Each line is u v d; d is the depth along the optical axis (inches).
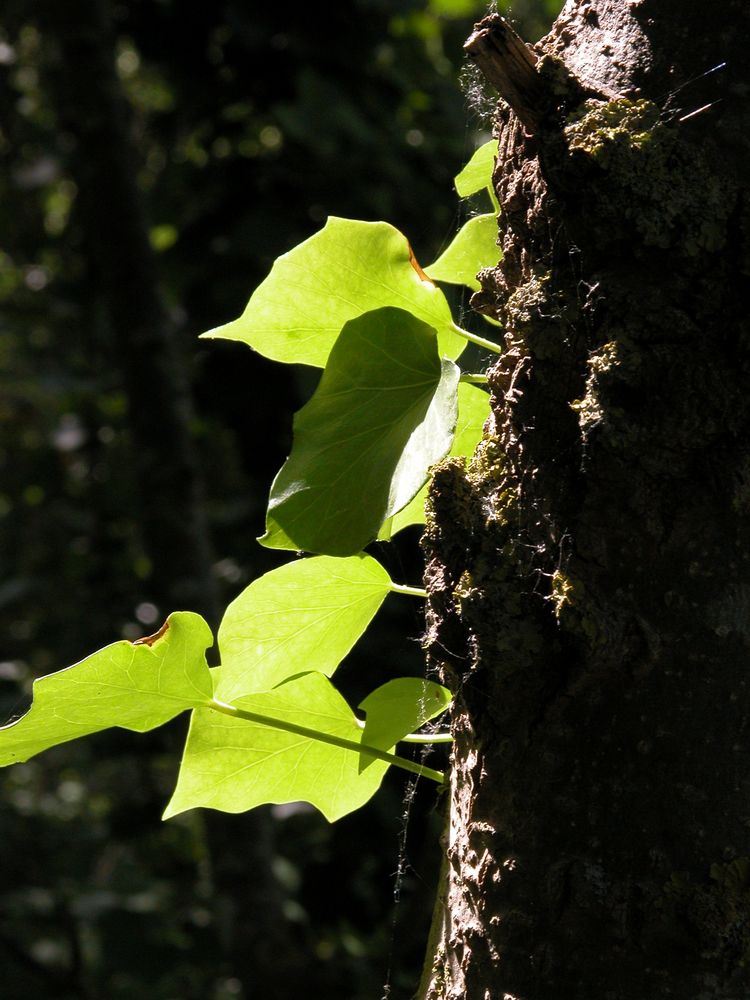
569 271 36.6
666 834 36.2
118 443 111.7
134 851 114.7
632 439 36.2
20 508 121.3
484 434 37.8
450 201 95.0
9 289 130.4
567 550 36.4
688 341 36.1
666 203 36.1
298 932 91.1
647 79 36.5
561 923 36.4
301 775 39.9
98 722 38.2
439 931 37.8
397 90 96.3
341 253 38.5
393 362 37.5
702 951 36.0
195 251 90.8
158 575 82.7
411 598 83.1
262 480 93.4
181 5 94.3
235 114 94.3
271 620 38.9
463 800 37.3
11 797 119.9
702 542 36.2
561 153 36.3
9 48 109.0
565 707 36.5
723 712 36.3
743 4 36.5
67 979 97.7
